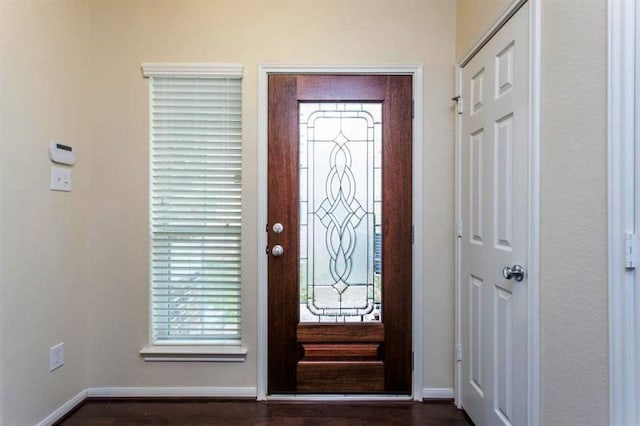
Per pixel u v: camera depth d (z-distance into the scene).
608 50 0.97
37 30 1.74
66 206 1.94
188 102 2.13
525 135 1.37
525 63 1.37
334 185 2.13
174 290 2.15
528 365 1.35
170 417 1.92
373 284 2.13
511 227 1.47
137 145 2.12
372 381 2.10
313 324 2.11
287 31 2.10
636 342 0.92
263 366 2.10
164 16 2.10
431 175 2.10
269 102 2.11
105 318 2.11
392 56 2.10
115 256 2.11
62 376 1.91
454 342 2.07
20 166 1.65
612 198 0.96
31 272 1.71
